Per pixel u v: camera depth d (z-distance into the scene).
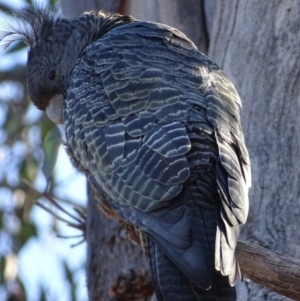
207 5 13.40
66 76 11.75
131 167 8.68
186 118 8.86
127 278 12.85
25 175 17.64
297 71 11.53
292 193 11.12
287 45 11.66
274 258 9.10
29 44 12.36
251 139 11.47
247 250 9.12
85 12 12.56
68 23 11.91
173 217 8.29
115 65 9.80
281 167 11.25
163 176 8.43
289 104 11.48
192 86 9.47
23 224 17.36
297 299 9.23
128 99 9.26
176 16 13.41
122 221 10.34
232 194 8.45
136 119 8.98
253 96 11.65
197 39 13.38
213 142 8.77
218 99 9.38
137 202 8.49
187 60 10.05
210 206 8.41
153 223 8.34
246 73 11.78
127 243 13.00
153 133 8.75
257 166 11.30
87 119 9.51
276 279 9.12
